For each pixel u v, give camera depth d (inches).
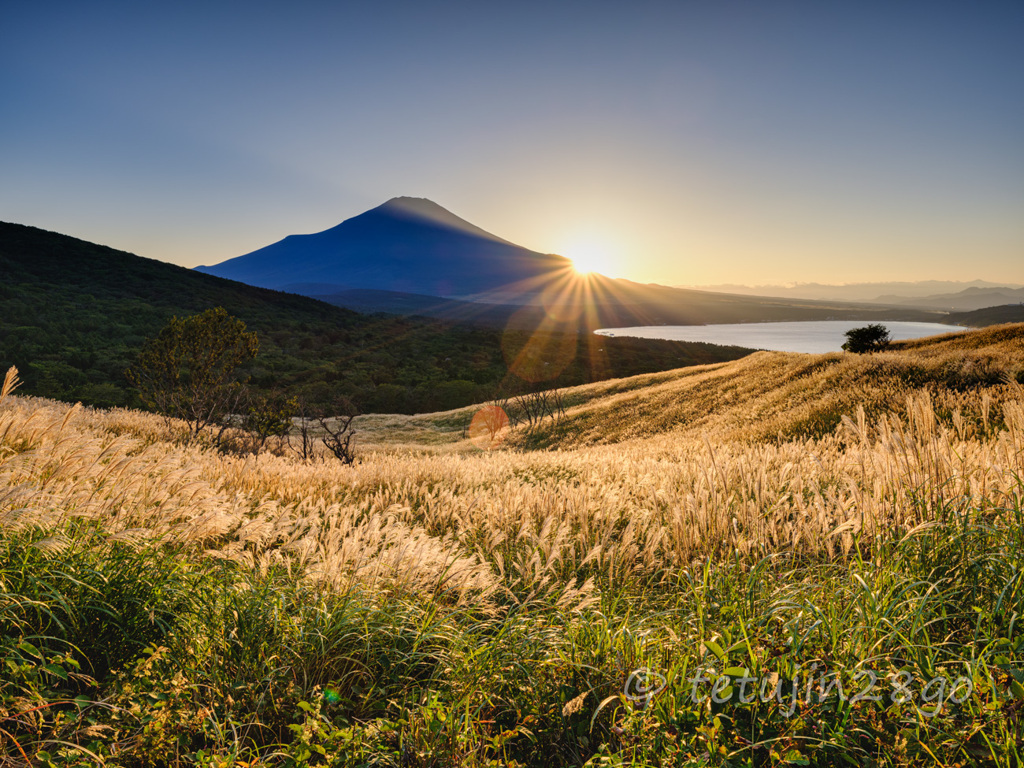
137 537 121.0
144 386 671.1
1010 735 74.0
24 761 81.5
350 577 133.7
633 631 114.8
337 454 696.4
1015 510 121.2
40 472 150.0
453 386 2549.2
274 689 101.8
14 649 93.7
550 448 1064.8
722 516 174.4
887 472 153.7
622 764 79.5
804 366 940.6
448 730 90.7
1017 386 181.3
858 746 81.0
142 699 97.4
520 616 123.7
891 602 103.0
